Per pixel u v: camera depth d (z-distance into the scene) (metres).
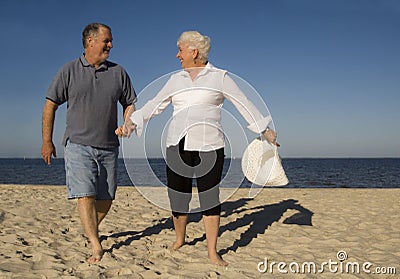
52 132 3.59
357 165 79.12
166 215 6.00
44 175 35.81
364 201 7.71
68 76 3.51
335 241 4.45
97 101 3.56
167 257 3.74
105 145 3.64
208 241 3.54
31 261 3.45
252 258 3.77
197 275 3.20
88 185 3.49
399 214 6.24
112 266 3.38
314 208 6.75
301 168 59.66
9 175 35.69
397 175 37.19
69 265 3.41
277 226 5.23
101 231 4.79
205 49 3.46
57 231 4.73
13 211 5.98
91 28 3.53
